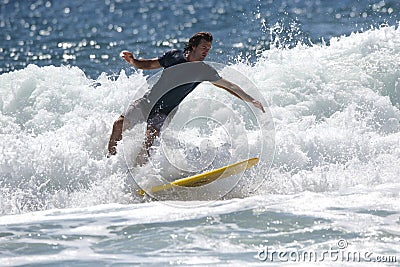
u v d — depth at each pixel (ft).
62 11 459.73
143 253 54.29
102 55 225.76
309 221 61.31
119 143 80.84
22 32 328.29
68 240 58.18
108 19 395.14
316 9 353.92
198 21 351.05
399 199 68.23
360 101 100.99
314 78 104.53
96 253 54.60
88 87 104.42
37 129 99.86
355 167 81.10
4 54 237.25
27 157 77.92
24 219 65.21
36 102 102.47
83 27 349.00
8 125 100.01
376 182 76.38
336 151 85.15
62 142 83.41
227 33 248.52
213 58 192.65
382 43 111.55
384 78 106.11
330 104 101.24
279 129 91.30
